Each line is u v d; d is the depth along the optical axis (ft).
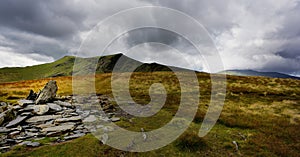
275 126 57.00
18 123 53.36
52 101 77.71
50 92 79.15
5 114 57.00
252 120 62.95
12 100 86.48
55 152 37.09
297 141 46.37
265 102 99.35
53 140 43.86
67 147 39.14
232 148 41.57
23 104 68.74
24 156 35.50
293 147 43.27
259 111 79.46
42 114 63.10
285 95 120.26
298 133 51.34
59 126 52.65
